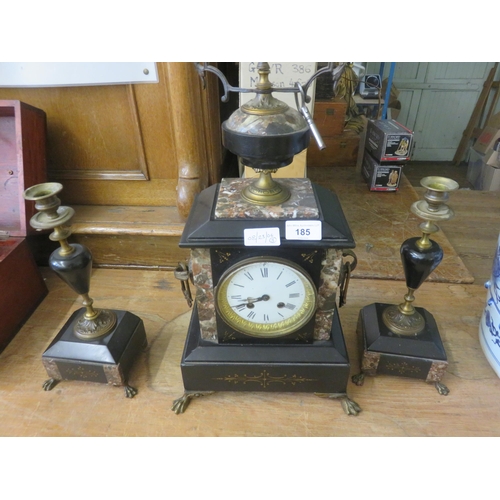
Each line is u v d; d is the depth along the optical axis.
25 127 1.14
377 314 1.00
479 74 3.08
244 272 0.77
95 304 1.23
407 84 3.16
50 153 1.33
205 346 0.89
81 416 0.91
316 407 0.92
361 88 2.53
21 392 0.96
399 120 3.33
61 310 1.21
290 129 0.67
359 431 0.87
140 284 1.31
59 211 0.81
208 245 0.72
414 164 3.46
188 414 0.91
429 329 0.96
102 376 0.94
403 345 0.92
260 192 0.77
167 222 1.30
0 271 1.06
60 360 0.93
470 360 1.03
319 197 0.81
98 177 1.36
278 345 0.89
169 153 1.30
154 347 1.08
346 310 1.18
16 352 1.07
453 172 3.25
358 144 2.06
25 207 1.16
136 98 1.21
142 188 1.38
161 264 1.37
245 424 0.89
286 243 0.71
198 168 1.24
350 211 1.66
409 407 0.92
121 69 1.15
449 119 3.30
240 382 0.91
